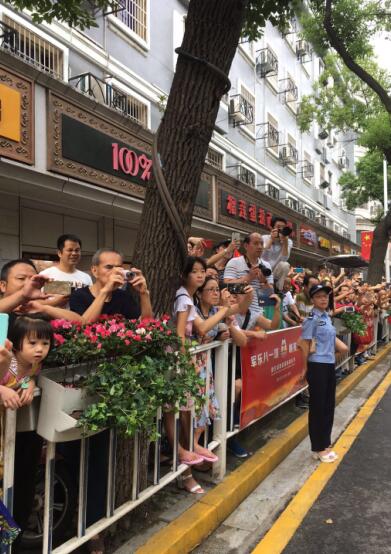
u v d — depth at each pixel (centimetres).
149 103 1082
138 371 228
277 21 524
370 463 413
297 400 566
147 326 254
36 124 695
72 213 903
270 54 1753
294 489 364
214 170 1242
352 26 985
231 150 1496
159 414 270
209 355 332
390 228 1192
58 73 845
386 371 831
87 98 775
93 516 253
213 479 347
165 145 304
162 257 301
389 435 487
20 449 220
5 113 636
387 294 1091
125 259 1045
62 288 278
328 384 414
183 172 303
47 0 470
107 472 248
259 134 1714
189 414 318
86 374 229
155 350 254
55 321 230
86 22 492
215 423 350
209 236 1311
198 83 301
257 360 411
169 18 1189
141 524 282
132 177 885
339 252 2481
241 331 377
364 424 523
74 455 253
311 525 309
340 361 690
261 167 1720
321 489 361
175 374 265
